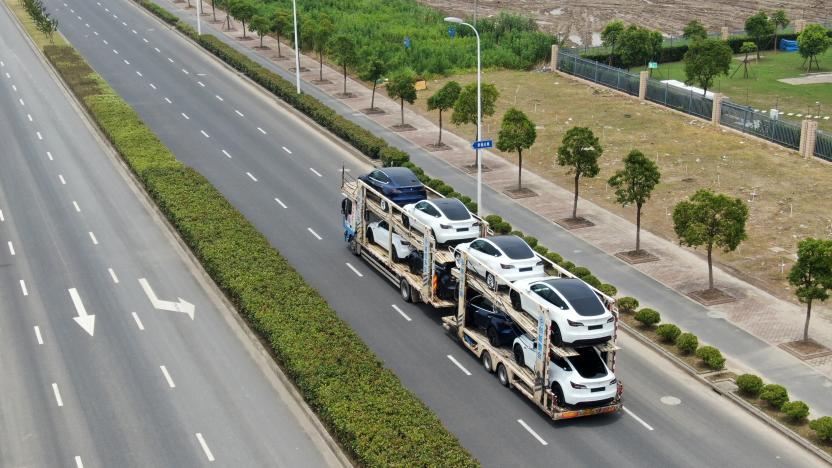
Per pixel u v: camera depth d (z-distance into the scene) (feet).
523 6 370.32
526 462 85.20
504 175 171.32
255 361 104.53
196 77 242.58
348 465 84.17
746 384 96.27
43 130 194.80
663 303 119.55
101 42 278.87
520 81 242.78
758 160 177.17
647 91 219.82
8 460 85.40
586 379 90.84
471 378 101.14
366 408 88.22
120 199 156.46
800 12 354.54
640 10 363.76
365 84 238.07
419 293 117.91
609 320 92.27
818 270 104.58
